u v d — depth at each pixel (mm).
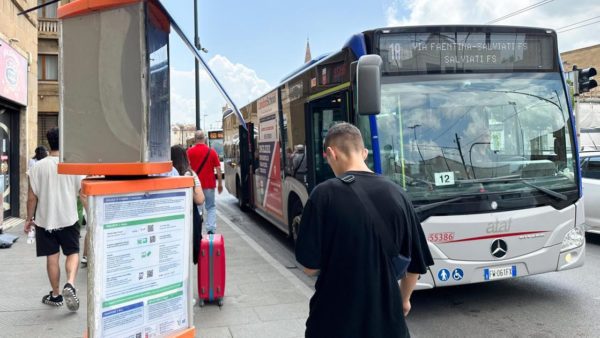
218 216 12812
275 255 8594
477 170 5137
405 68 5184
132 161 2938
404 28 5203
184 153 5359
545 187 5234
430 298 5906
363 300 2174
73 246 5148
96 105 2986
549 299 5750
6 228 10047
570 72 7496
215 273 5180
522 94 5426
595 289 6102
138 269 3064
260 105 10398
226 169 16594
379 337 2158
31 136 11953
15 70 10438
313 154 6836
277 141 8945
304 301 5402
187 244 3354
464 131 5203
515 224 5047
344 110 5566
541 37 5566
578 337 4617
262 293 5695
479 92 5309
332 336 2176
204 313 5016
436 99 5199
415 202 4922
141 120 2914
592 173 9125
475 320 5137
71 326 4582
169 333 3256
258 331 4527
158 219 3168
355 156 2447
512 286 6305
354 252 2191
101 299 2883
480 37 5371
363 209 2221
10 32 10258
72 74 3031
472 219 4949
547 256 5156
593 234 9797
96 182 2877
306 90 7086
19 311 5004
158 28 3172
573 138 5469
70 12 2992
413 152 5043
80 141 3023
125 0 2879
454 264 4902
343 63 5602
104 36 2955
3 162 10734
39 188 5051
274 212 9305
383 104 5074
